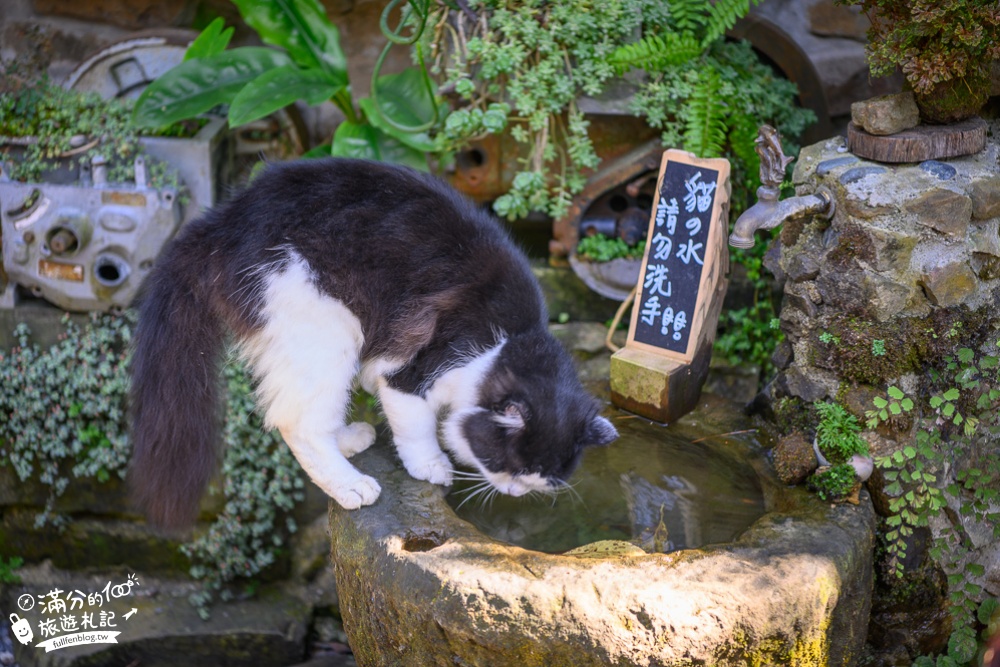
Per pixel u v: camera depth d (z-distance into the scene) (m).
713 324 1.27
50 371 1.48
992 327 1.17
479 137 1.41
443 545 1.01
